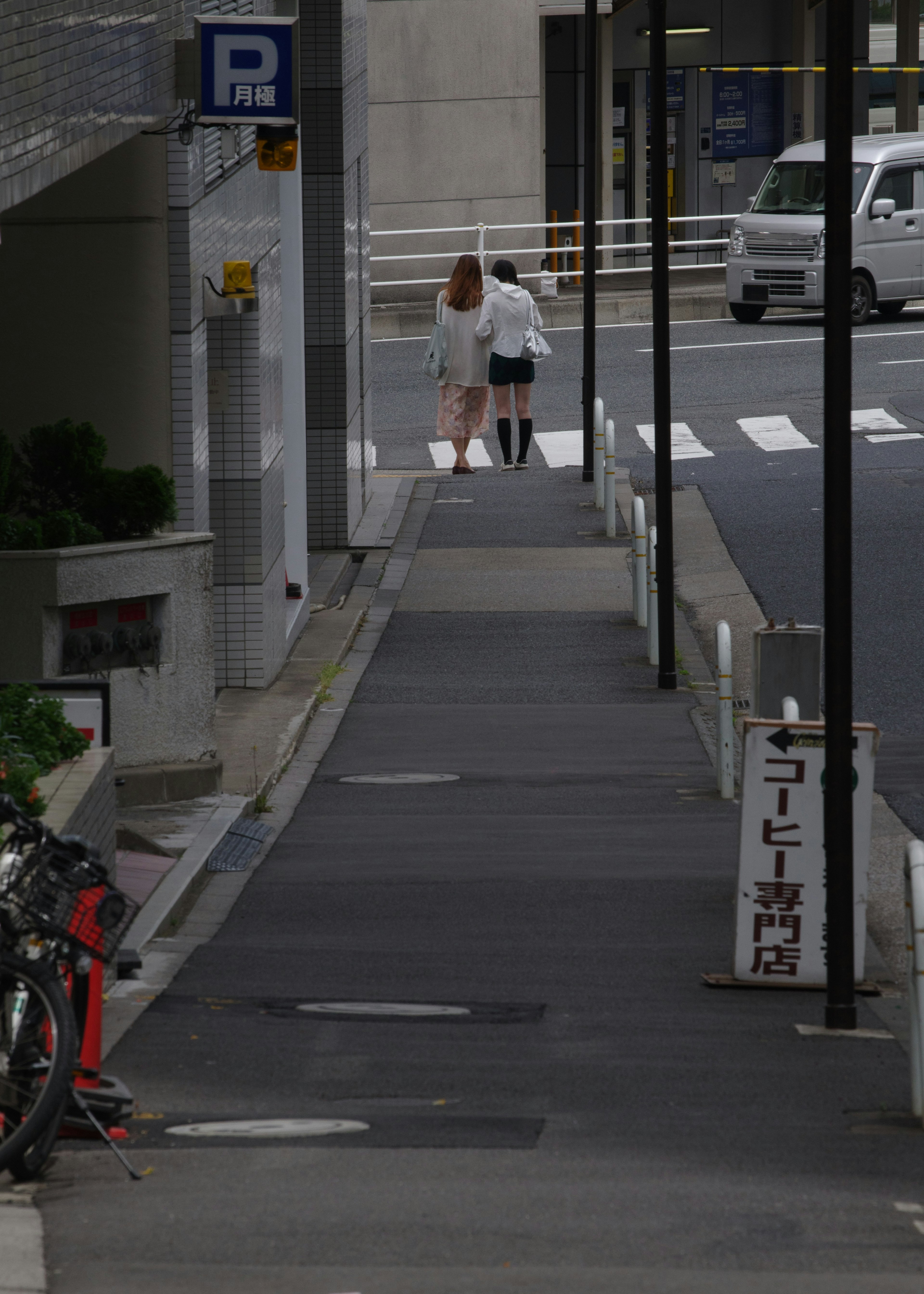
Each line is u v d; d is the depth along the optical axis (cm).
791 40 16125
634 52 15725
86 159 3438
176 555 4206
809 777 3017
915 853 2392
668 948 3269
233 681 5488
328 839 4106
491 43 13488
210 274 4822
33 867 2022
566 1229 1855
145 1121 2281
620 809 4350
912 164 12556
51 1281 1672
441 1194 1970
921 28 17238
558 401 10631
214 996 2938
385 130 13462
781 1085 2489
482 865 3850
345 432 7450
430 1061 2559
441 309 8850
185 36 4356
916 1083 2338
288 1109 2338
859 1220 1909
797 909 3034
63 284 4531
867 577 6725
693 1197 1978
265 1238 1814
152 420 4566
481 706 5431
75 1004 2231
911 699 5262
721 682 4450
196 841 3938
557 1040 2692
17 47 2947
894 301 12788
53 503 4169
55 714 2962
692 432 9744
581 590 6869
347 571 7250
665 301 5438
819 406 10181
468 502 8450
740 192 16238
